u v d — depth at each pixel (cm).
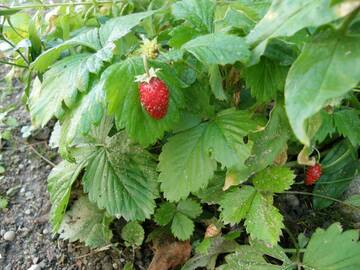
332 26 11
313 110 11
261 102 17
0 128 27
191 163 17
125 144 19
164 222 19
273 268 17
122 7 22
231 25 16
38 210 23
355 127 18
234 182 17
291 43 14
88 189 19
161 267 19
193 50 14
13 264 21
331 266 16
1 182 24
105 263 20
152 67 15
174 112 15
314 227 20
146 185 19
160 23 20
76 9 23
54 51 17
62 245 21
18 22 22
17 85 30
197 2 16
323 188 20
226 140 16
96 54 16
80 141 20
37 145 26
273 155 17
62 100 16
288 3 13
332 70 11
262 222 16
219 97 16
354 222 20
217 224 18
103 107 15
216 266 19
